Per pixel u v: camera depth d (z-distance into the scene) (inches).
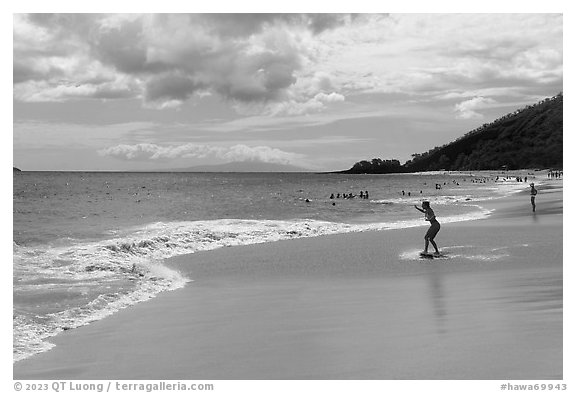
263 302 445.1
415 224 1130.7
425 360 280.8
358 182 5964.6
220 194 3125.0
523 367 266.5
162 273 598.5
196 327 372.8
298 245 829.2
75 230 1070.4
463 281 489.7
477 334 318.0
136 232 1019.9
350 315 380.5
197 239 883.4
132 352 324.2
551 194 2151.8
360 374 268.1
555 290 432.5
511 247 698.2
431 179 6830.7
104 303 447.2
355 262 639.8
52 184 4778.5
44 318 399.5
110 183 5211.6
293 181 6491.1
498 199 1999.3
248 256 725.9
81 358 316.8
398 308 394.9
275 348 315.9
